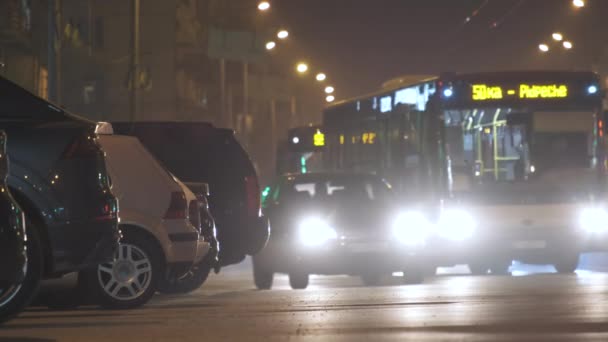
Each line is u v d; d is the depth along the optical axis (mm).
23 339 25062
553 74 59938
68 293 40250
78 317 30562
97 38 167500
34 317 30734
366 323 27094
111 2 167500
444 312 29703
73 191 29078
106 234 29391
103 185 29562
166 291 42031
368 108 71000
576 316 28266
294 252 49531
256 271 51250
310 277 61656
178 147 41500
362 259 49688
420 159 61344
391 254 49781
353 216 50062
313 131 111375
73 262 29047
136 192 33906
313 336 24547
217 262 40344
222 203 41625
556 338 23750
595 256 75500
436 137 59562
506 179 59000
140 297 33531
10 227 23547
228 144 41688
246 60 130750
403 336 24281
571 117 59906
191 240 34500
